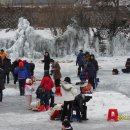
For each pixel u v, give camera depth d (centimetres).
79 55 3875
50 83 2484
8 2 7400
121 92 3131
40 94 2486
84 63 3412
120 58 5575
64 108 2188
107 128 2070
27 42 5462
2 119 2284
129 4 6981
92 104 2598
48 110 2495
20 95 3034
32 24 6431
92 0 6906
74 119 2225
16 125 2142
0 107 2620
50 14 6294
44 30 6238
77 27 5778
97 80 3369
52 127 2092
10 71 3700
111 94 2881
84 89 2259
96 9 6669
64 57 5578
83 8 6538
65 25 6106
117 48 5931
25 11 6619
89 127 2091
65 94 2177
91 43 5794
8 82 3544
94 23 6450
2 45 5550
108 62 5178
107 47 5878
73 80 3659
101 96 2820
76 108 2198
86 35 5788
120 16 6788
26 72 3025
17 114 2412
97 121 2220
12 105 2683
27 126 2120
